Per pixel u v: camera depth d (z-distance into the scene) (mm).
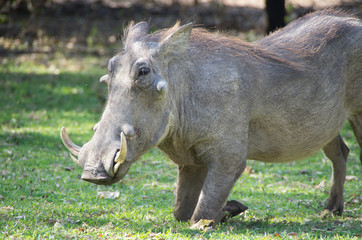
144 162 26375
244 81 15789
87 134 30562
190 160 16375
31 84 43500
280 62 16672
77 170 24578
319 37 17688
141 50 14859
